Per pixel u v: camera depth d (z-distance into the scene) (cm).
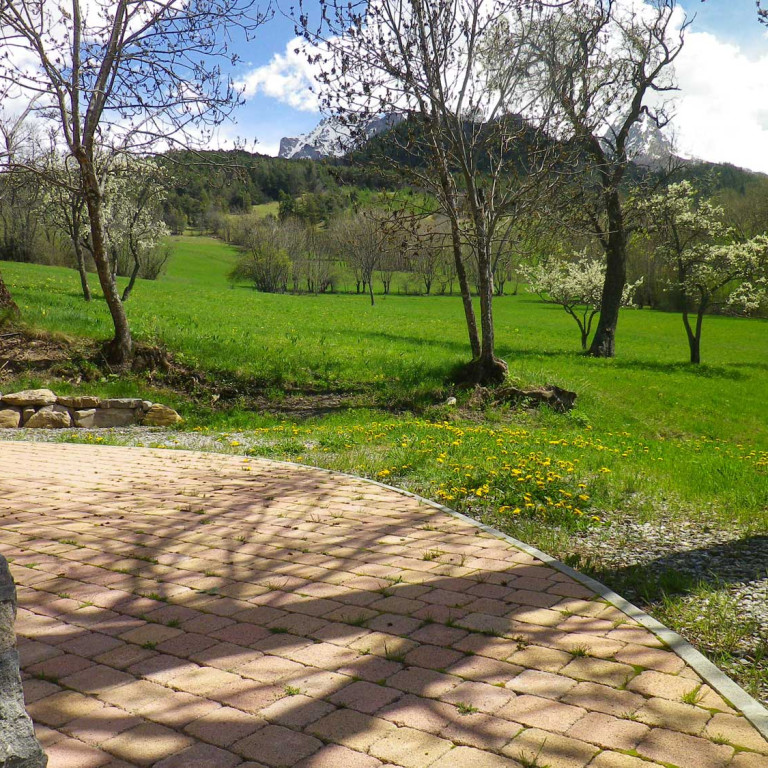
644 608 430
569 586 442
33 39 1412
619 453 1037
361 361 1908
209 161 1559
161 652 348
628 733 270
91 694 305
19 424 1269
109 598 423
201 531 571
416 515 625
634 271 7094
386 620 387
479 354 1791
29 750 178
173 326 2145
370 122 1561
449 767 248
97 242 1541
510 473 756
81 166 1533
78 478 795
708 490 766
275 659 339
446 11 1533
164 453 981
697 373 2664
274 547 528
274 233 8988
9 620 187
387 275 8906
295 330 2609
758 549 554
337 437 1081
